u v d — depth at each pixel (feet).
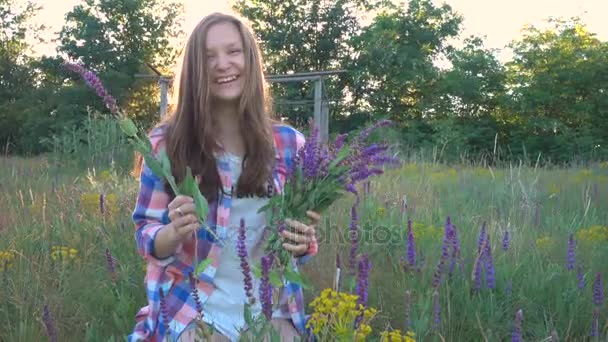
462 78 114.42
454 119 107.96
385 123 8.77
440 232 16.76
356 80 121.80
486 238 12.80
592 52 108.17
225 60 9.48
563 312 12.37
